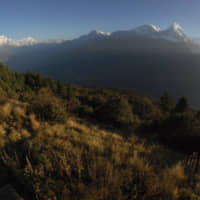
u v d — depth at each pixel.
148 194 2.36
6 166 2.77
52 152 3.14
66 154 3.10
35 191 2.20
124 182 2.60
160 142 7.60
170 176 2.95
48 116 5.97
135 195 2.31
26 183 2.42
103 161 3.07
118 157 3.34
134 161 3.26
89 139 4.44
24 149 3.27
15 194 2.17
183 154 5.66
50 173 2.57
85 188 2.30
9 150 3.25
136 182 2.65
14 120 5.23
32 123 5.25
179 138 6.96
